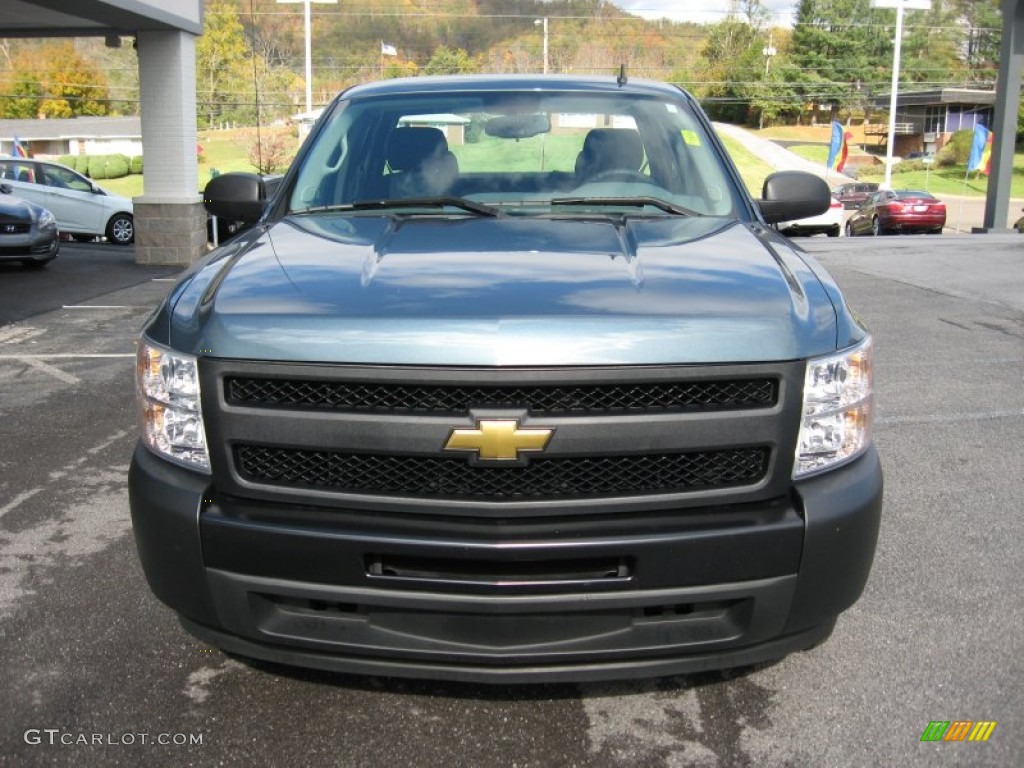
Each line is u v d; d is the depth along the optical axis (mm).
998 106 24703
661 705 3006
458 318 2498
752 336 2535
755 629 2584
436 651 2533
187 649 3320
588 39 103062
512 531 2473
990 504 4668
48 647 3334
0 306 10797
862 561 2676
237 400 2578
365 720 2922
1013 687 3084
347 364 2488
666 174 3910
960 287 11344
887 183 46188
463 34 121375
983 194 56375
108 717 2928
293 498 2564
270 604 2627
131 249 19375
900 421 6020
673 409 2496
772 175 4148
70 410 6430
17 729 2865
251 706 2988
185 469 2686
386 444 2479
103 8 13156
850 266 13438
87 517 4562
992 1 104125
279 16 100250
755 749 2789
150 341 2795
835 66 98438
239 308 2652
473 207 3627
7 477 5129
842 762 2727
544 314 2510
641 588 2490
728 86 96875
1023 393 6652
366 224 3443
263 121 84500
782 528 2525
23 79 89812
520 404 2455
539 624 2516
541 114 4117
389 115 4176
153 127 15352
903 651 3305
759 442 2539
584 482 2510
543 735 2855
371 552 2479
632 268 2873
